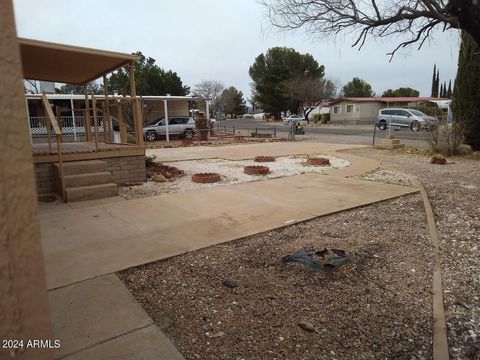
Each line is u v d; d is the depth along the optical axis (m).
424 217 4.81
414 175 7.96
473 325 2.52
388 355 2.23
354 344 2.33
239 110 70.00
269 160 10.57
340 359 2.19
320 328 2.48
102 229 4.41
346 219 4.76
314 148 14.23
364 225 4.50
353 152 12.76
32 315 0.86
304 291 2.93
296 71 49.81
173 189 6.79
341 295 2.89
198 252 3.69
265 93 50.41
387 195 5.96
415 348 2.29
